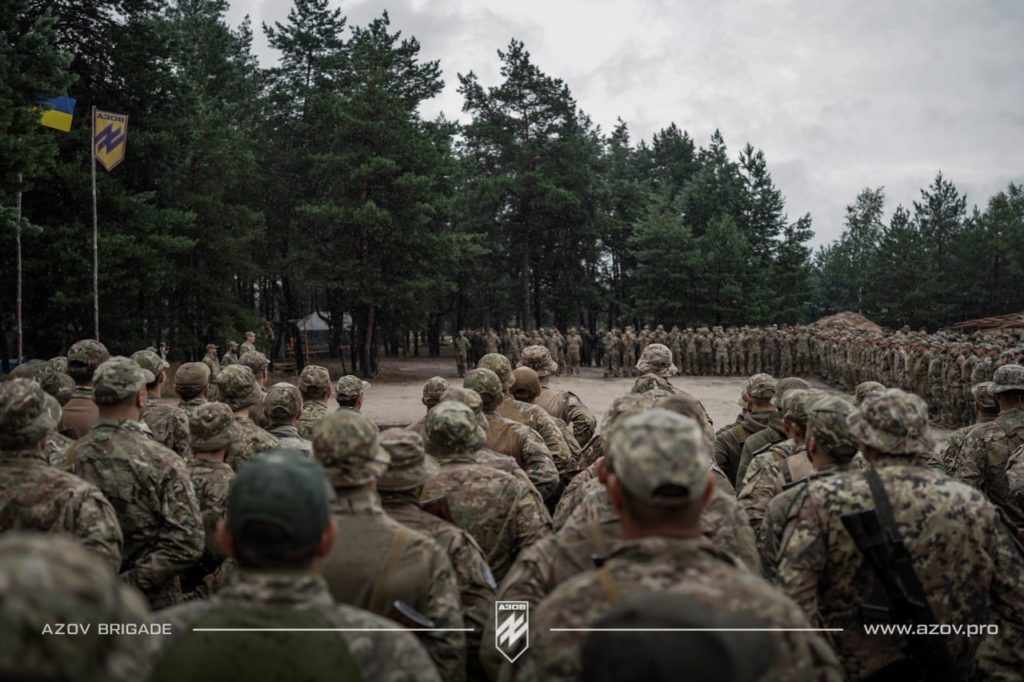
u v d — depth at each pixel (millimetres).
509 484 3793
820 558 2855
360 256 34125
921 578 2781
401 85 35656
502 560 3756
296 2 42938
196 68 38250
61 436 5039
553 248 49344
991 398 5707
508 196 46375
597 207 48844
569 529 2742
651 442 1866
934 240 72375
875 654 2855
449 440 3881
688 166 66500
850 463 3529
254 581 1835
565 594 1821
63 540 1239
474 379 5254
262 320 36938
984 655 2877
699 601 1654
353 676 1787
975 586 2832
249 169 36562
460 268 42125
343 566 2605
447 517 3508
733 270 49375
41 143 15953
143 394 4117
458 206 45062
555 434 5922
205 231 32062
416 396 27859
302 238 39031
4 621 1030
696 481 1844
